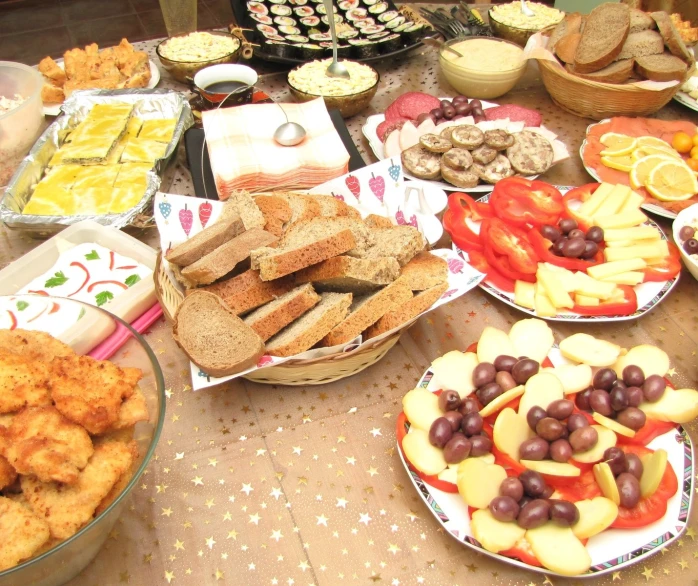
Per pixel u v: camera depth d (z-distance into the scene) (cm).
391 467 58
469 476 51
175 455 59
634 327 71
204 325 60
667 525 51
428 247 74
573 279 71
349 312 64
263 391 64
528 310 70
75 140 89
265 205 74
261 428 61
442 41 119
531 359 59
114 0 224
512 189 81
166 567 52
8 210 78
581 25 103
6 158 91
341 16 124
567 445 53
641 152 88
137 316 70
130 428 54
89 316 60
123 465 51
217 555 53
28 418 50
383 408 63
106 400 52
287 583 51
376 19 123
